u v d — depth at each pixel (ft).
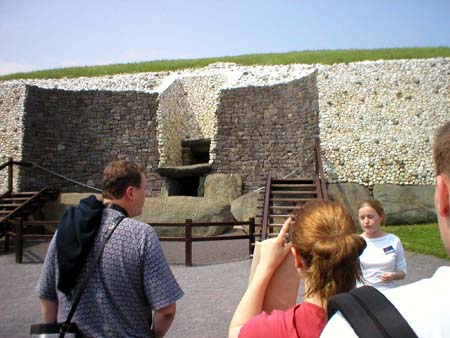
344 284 4.26
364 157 43.09
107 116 52.31
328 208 4.70
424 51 53.36
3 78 63.62
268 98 49.60
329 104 44.78
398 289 2.75
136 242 6.14
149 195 50.67
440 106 42.75
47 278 6.29
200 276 22.52
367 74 44.70
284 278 5.00
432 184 41.45
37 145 49.32
